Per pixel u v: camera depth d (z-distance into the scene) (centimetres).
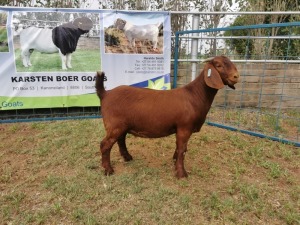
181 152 374
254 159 446
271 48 809
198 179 387
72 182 373
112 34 613
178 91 369
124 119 363
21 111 620
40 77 600
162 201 335
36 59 591
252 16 802
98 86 377
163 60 646
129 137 534
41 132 552
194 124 367
